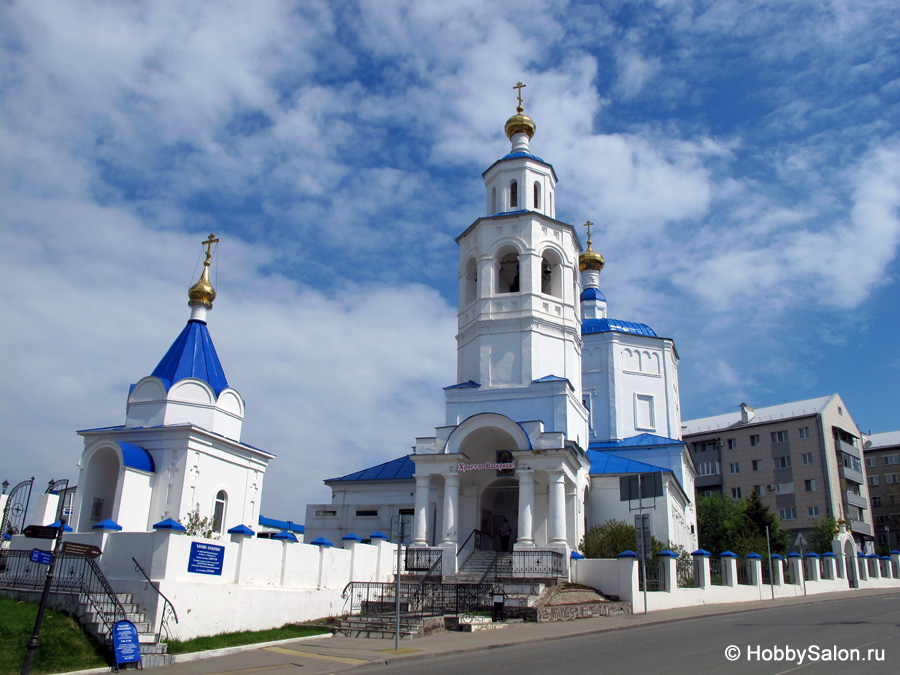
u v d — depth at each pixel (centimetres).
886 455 8006
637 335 4559
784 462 6975
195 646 1595
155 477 2572
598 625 1931
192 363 2853
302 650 1611
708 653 1344
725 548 4519
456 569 2684
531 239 3209
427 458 2856
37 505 2444
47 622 1505
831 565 3800
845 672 1112
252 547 1922
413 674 1264
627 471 3372
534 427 2775
